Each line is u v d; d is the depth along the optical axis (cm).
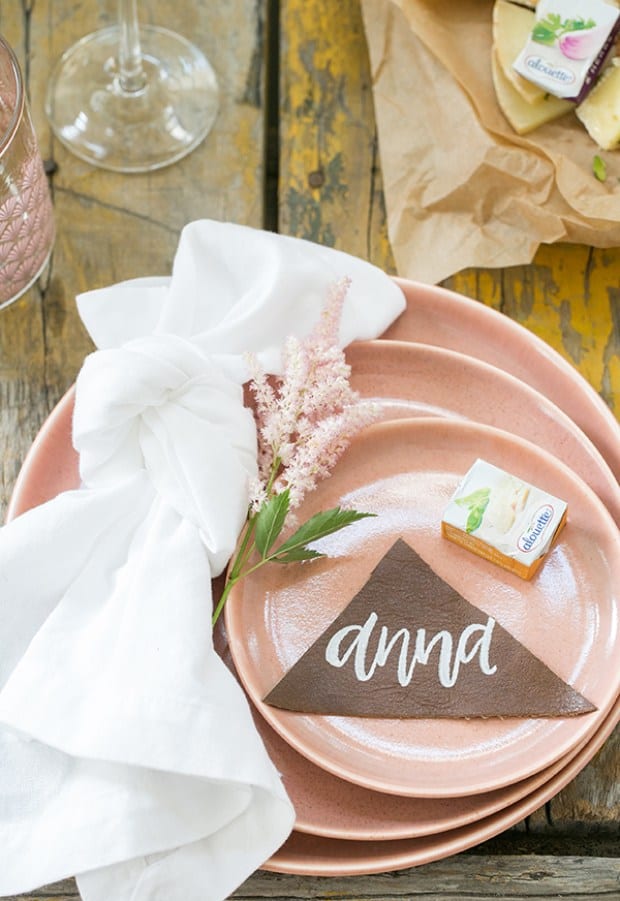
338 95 95
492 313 83
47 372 88
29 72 96
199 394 78
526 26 90
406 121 91
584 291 90
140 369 76
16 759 73
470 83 90
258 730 75
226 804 72
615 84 88
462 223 89
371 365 83
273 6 99
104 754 71
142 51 96
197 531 76
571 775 74
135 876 72
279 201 92
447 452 81
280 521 76
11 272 86
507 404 82
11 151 81
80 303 83
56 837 71
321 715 75
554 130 90
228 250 83
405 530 79
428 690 75
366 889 77
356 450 81
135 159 93
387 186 90
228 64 97
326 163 93
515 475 80
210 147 94
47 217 87
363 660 76
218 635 78
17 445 87
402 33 92
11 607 76
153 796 72
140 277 90
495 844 79
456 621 77
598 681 75
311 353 79
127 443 78
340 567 78
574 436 80
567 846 79
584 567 78
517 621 77
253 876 77
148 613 74
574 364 88
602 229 87
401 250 89
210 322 84
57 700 72
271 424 78
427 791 72
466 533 77
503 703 75
